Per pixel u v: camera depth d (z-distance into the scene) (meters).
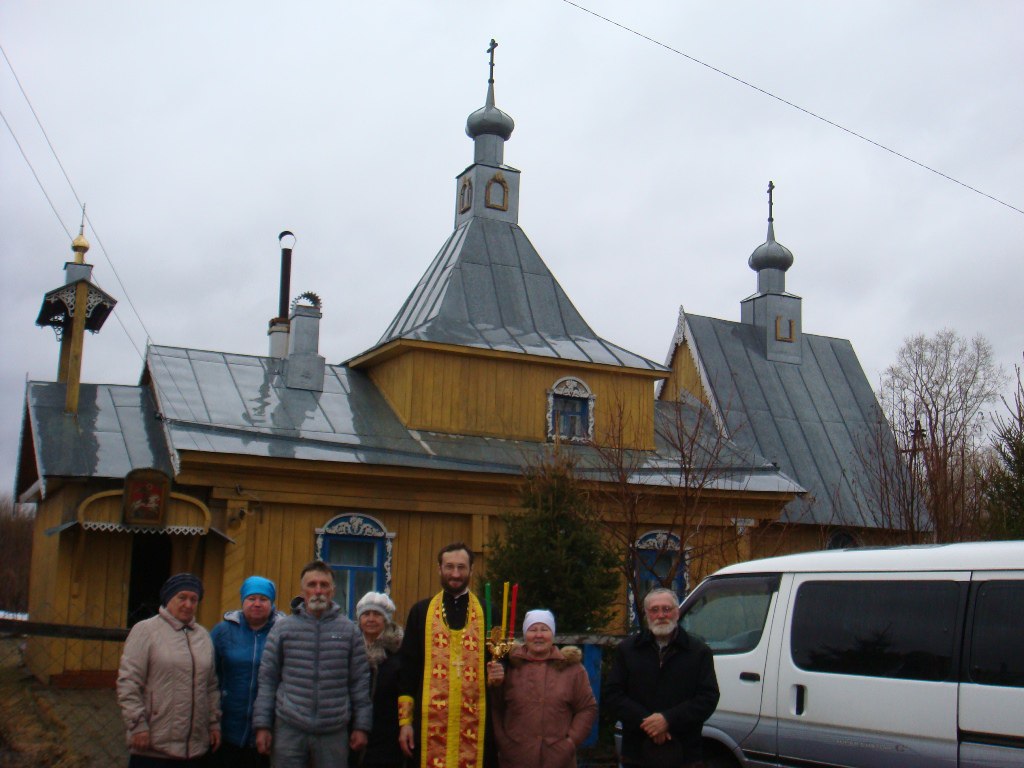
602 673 15.00
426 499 21.11
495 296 25.39
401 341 22.61
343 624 8.62
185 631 8.31
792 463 29.50
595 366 24.38
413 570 21.02
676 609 8.60
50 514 20.84
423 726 8.02
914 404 24.45
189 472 19.20
